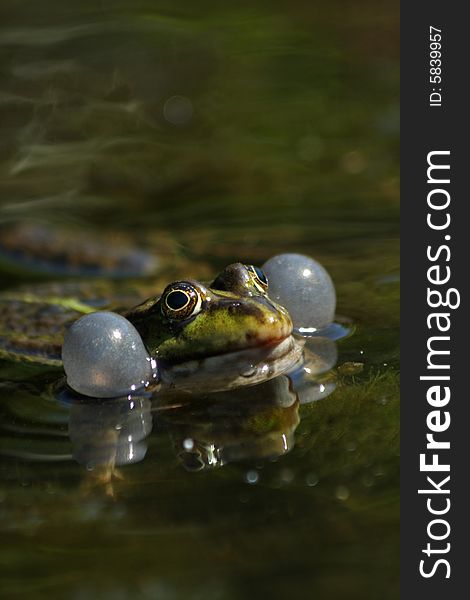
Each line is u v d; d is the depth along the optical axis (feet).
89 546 44.16
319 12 155.74
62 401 61.52
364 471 49.49
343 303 74.69
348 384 59.98
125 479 50.21
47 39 140.56
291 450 52.13
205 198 108.47
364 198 104.37
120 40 141.08
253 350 59.52
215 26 147.64
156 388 61.11
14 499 48.73
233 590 40.40
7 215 104.47
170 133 126.00
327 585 40.40
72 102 130.72
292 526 44.60
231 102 133.08
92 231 99.71
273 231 96.12
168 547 43.62
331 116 128.67
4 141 123.34
